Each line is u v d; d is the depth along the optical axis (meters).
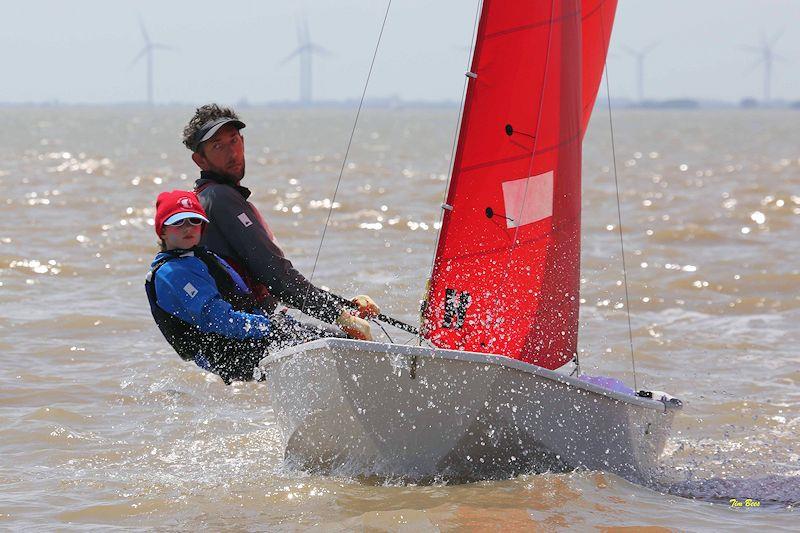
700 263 45.84
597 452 18.84
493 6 17.67
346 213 62.50
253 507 17.30
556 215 18.45
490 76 17.84
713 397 26.12
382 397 17.05
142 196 72.44
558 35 18.02
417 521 16.45
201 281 18.02
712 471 20.48
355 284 38.91
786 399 25.97
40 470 19.47
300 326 18.52
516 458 18.17
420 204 68.81
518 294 18.41
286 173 100.00
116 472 19.33
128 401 24.64
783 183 90.12
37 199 67.75
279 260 18.52
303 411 17.73
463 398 17.12
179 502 17.58
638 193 79.31
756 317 36.16
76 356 28.73
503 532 16.16
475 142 17.97
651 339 32.12
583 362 29.48
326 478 18.52
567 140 18.38
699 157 146.25
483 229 18.16
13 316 33.34
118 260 44.62
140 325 32.62
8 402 24.31
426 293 18.50
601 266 45.06
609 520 16.91
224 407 24.34
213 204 18.61
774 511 17.84
